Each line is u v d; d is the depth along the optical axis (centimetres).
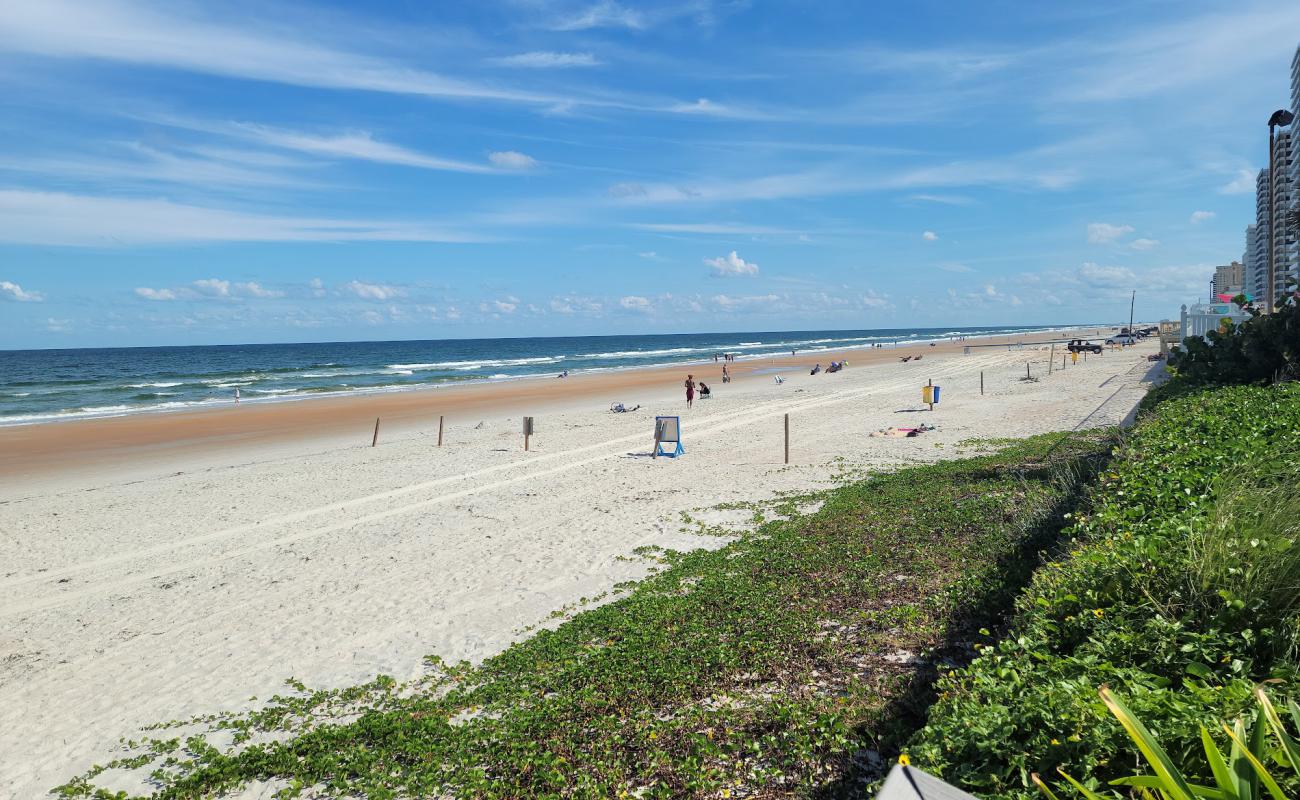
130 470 2655
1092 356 7012
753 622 945
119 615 1220
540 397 5197
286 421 4009
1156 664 452
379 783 679
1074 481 1323
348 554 1488
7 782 757
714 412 3731
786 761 625
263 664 1002
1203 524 601
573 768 655
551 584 1241
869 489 1712
